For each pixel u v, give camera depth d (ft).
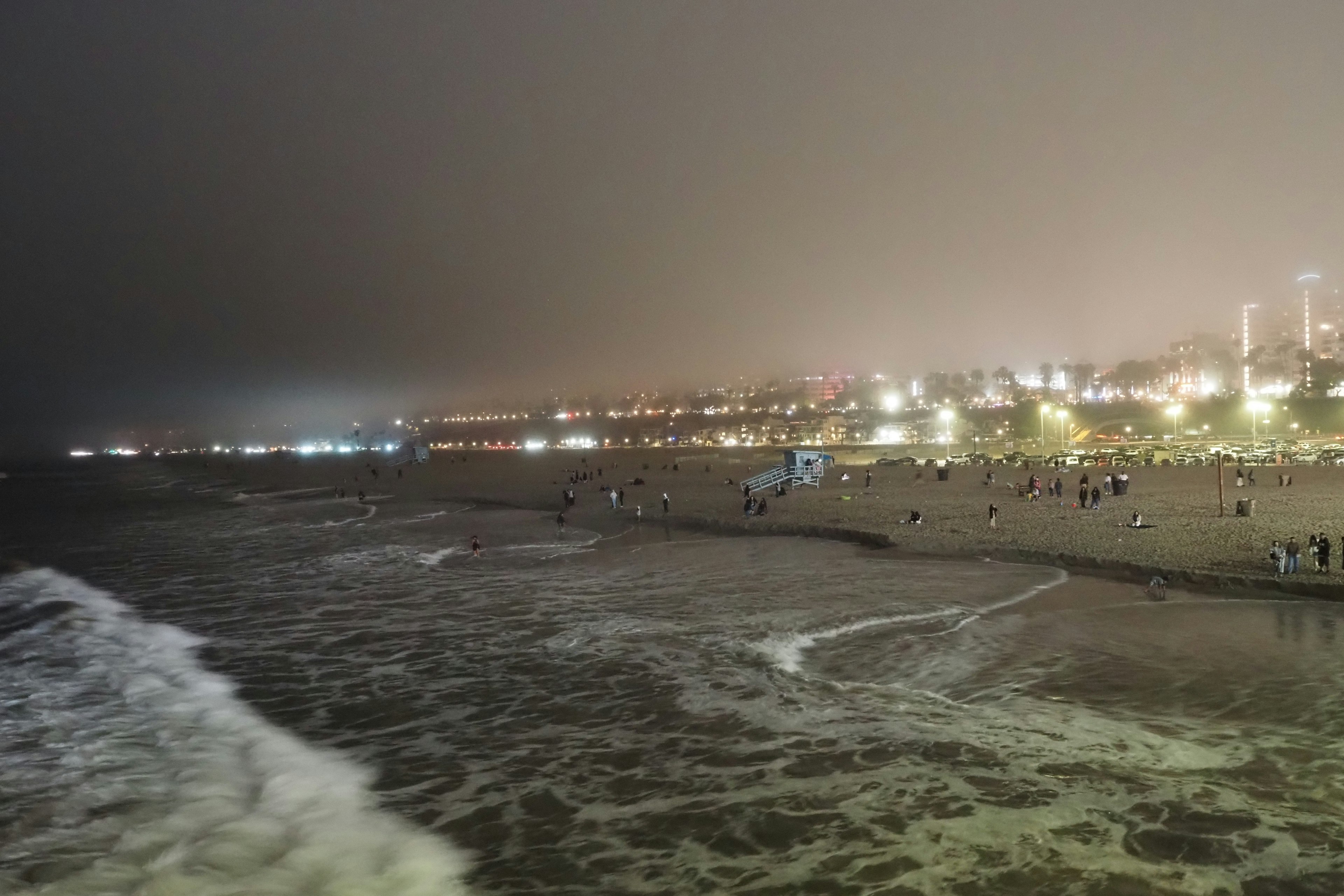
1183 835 28.55
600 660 53.78
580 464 410.72
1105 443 408.67
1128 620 61.16
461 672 52.26
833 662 51.85
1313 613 62.28
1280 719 40.09
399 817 31.99
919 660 51.70
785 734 39.40
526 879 27.14
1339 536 89.61
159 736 41.68
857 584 77.66
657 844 29.19
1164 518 111.04
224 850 29.50
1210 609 64.39
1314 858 26.91
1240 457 239.50
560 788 34.19
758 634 59.16
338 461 655.35
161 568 106.22
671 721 41.81
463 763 37.32
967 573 82.69
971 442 481.87
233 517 192.85
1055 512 123.34
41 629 67.56
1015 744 37.37
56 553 125.70
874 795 32.32
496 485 269.85
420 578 90.02
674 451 567.18
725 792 33.12
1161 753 35.96
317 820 31.81
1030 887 25.55
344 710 45.34
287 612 73.15
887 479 214.48
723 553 102.01
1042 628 59.47
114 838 30.66
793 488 188.34
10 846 30.04
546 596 76.79
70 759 38.75
